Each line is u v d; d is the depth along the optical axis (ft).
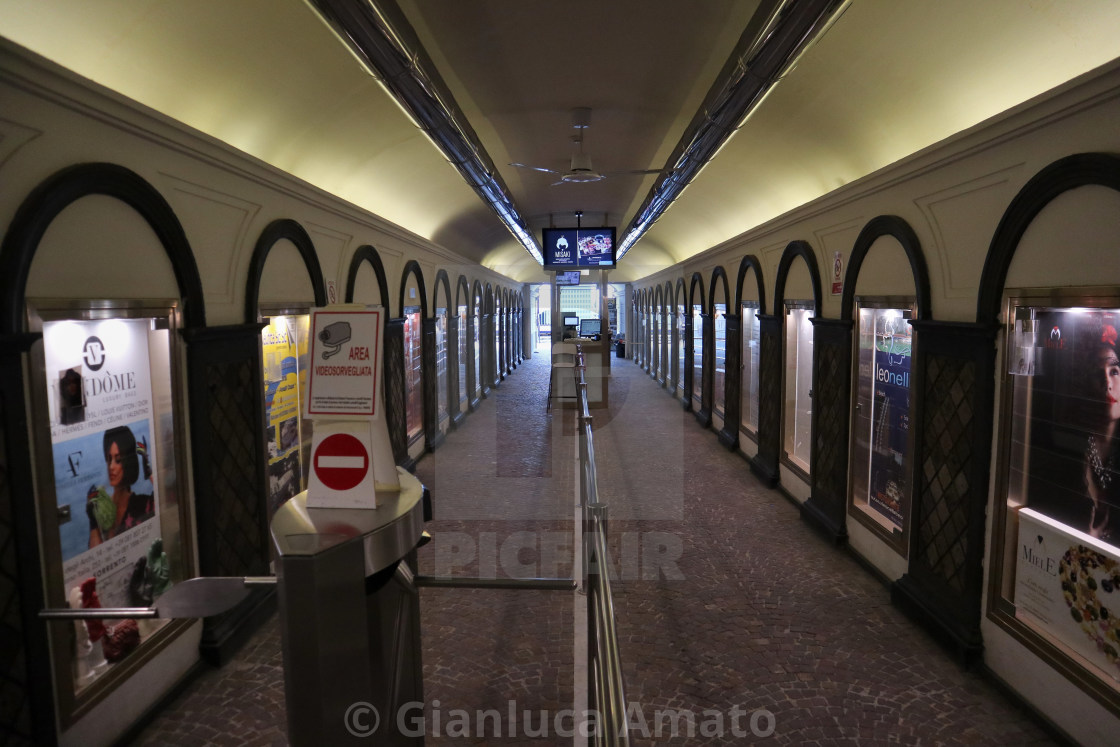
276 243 16.48
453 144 18.52
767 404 26.99
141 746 10.37
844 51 13.88
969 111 12.96
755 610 15.10
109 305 10.20
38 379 8.89
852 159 17.94
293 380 17.75
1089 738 9.71
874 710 11.21
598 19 14.69
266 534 15.42
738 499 24.26
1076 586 10.09
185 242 12.10
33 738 8.70
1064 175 9.81
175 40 11.30
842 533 19.01
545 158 27.73
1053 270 10.36
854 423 18.57
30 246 8.53
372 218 22.61
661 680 12.18
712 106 16.06
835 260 19.70
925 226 14.26
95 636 10.02
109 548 10.39
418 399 28.71
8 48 7.92
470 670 12.53
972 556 12.50
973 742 10.32
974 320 12.59
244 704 11.51
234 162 13.75
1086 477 9.96
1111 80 8.78
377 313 6.05
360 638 5.49
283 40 13.07
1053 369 10.64
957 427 13.10
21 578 8.52
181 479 12.16
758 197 26.55
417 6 13.91
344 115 17.61
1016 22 10.55
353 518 5.74
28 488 8.63
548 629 14.16
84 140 9.66
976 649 12.39
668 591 16.17
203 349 12.67
